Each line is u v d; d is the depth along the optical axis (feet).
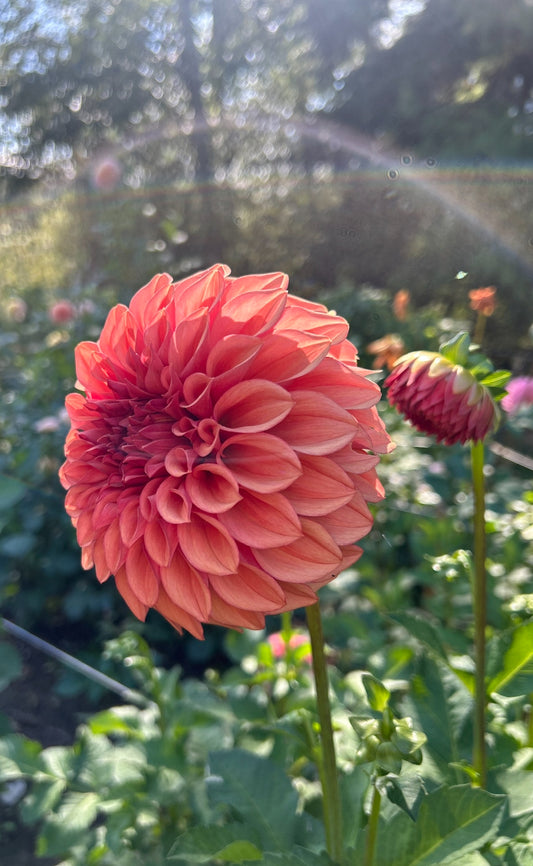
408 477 2.23
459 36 6.07
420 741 0.66
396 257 5.58
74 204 7.26
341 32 6.63
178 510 0.68
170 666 2.47
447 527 1.87
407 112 6.28
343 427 0.66
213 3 7.02
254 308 0.71
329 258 5.94
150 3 7.41
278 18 6.94
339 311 3.96
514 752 0.99
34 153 8.71
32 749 1.43
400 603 1.87
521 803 0.84
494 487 2.25
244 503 0.68
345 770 1.10
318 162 6.82
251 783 0.97
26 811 1.34
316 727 1.11
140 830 1.39
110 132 7.94
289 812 0.94
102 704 2.32
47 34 8.10
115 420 0.76
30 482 2.69
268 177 6.73
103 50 7.72
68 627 2.70
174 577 0.68
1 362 4.16
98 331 3.41
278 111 7.22
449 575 0.89
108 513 0.71
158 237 6.26
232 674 1.61
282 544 0.64
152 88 7.82
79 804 1.38
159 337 0.75
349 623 1.80
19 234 8.06
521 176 5.40
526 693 0.88
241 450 0.69
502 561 1.67
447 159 5.84
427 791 0.91
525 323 4.75
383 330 3.82
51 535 2.72
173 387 0.72
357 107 6.64
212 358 0.69
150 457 0.72
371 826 0.74
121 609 2.67
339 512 0.68
